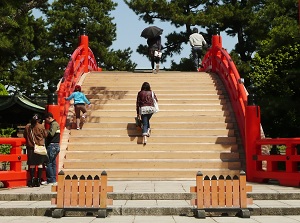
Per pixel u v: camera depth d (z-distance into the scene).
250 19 31.48
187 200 8.91
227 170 12.03
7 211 7.91
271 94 23.78
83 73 18.92
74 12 36.56
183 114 14.84
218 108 15.23
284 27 21.33
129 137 13.45
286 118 22.97
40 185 11.06
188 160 12.56
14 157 10.82
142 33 19.61
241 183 7.69
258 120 12.12
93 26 36.44
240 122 13.72
